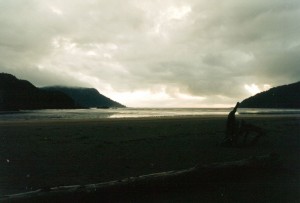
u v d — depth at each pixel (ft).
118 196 20.01
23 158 33.58
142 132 60.34
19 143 44.65
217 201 19.79
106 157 34.09
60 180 24.61
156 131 62.39
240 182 24.14
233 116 43.24
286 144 45.34
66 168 28.81
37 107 426.10
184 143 45.27
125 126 74.38
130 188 20.34
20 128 68.28
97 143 44.57
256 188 22.61
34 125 77.10
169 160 32.65
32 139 49.03
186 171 22.93
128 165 30.12
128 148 40.32
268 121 94.89
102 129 66.23
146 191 21.04
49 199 17.53
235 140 43.11
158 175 21.71
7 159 33.04
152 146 42.14
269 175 26.40
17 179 24.89
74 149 39.40
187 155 35.70
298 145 44.39
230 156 35.40
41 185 23.17
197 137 52.60
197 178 23.24
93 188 19.01
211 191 21.84
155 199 20.04
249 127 44.14
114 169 28.40
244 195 20.98
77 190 18.49
